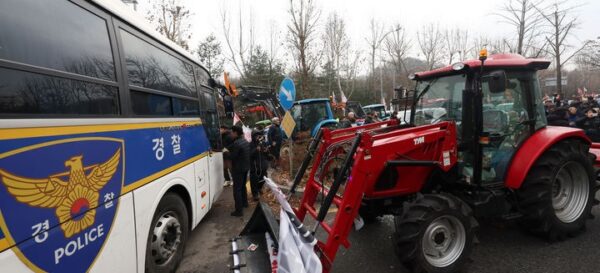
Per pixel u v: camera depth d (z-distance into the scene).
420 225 3.12
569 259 3.56
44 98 1.98
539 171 3.79
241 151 5.56
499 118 3.89
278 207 6.02
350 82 31.55
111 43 2.72
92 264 2.26
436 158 3.53
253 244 3.23
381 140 3.27
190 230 4.21
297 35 18.02
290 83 7.14
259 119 21.75
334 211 5.39
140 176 2.92
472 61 3.68
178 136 3.86
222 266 3.90
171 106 3.85
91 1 2.50
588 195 4.16
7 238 1.67
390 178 3.62
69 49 2.23
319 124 11.06
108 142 2.50
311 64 19.08
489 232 4.32
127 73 2.91
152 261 3.23
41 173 1.87
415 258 3.14
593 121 7.73
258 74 23.80
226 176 8.16
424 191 3.96
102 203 2.38
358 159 3.08
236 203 5.64
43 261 1.86
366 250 4.06
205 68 5.32
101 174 2.39
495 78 3.37
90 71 2.43
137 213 2.85
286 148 10.48
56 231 1.96
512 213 3.96
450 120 3.99
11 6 1.83
